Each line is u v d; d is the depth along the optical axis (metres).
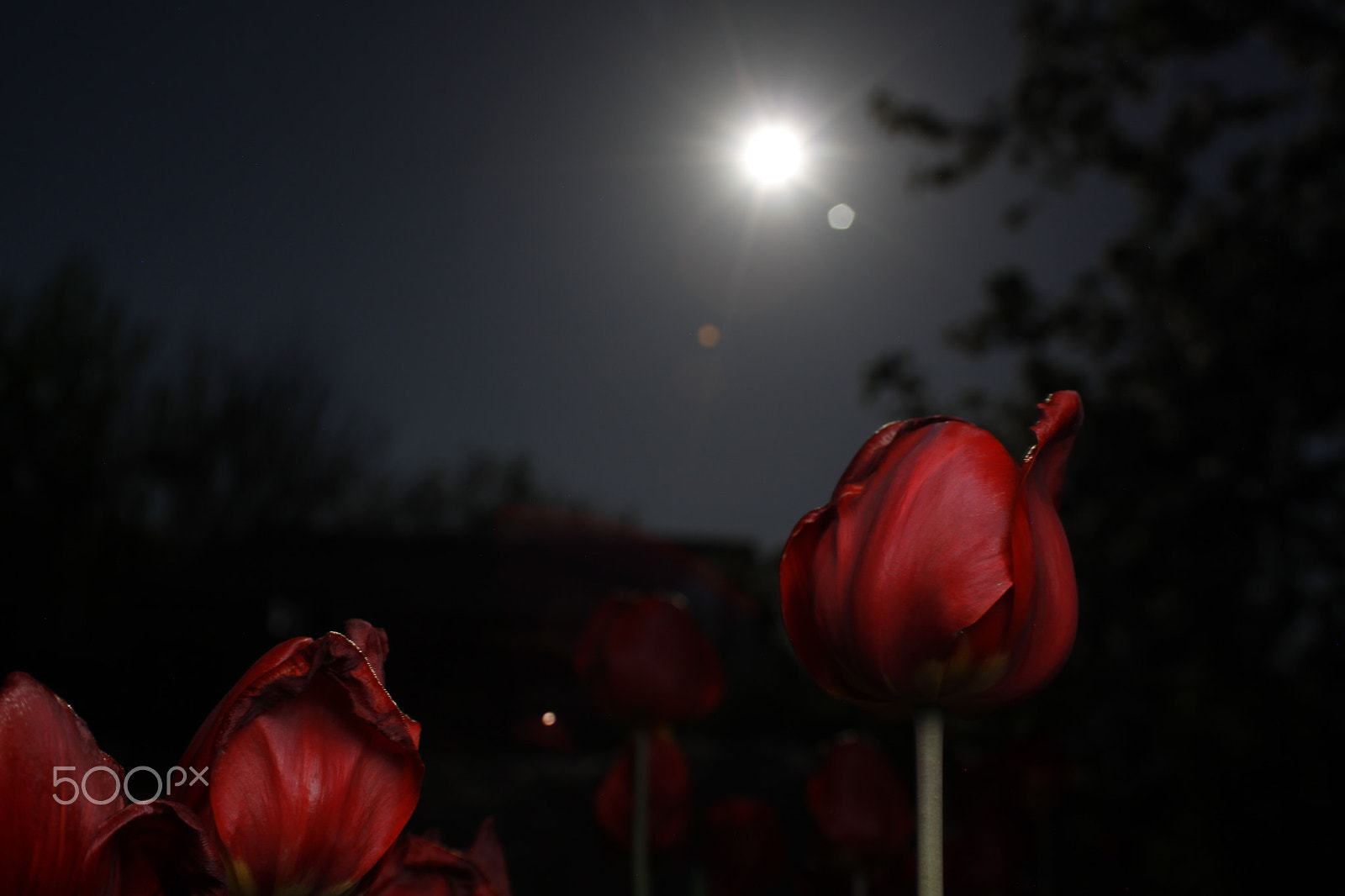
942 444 0.50
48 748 0.31
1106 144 8.56
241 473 15.22
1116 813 3.51
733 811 1.46
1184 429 7.39
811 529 0.52
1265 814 3.08
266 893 0.37
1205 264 7.76
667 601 1.32
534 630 16.25
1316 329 6.98
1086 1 8.74
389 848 0.39
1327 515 6.84
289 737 0.37
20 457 11.94
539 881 5.69
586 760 12.70
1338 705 3.49
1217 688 3.74
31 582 11.04
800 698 16.73
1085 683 4.96
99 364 12.73
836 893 1.32
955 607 0.47
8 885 0.29
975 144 9.06
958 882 1.34
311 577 16.31
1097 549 7.31
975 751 4.35
